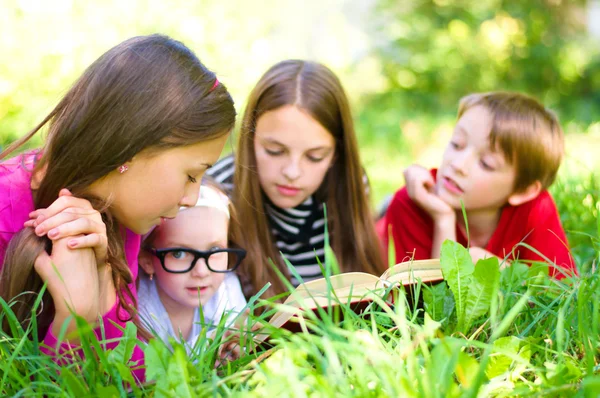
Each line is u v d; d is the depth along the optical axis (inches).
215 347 51.5
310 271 99.8
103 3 200.4
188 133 59.2
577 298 55.4
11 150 64.6
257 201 91.2
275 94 89.2
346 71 377.7
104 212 61.4
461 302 55.1
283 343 45.0
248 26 227.6
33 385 46.6
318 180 92.4
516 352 48.8
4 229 61.9
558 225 94.3
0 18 185.9
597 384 39.6
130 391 50.4
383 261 99.9
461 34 390.6
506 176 91.3
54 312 61.3
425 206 96.1
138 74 58.9
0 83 175.9
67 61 183.5
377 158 238.7
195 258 71.6
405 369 45.2
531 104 94.5
